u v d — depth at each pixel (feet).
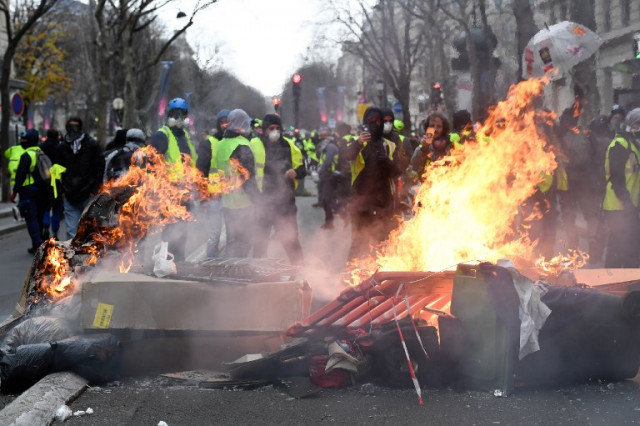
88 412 18.29
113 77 171.83
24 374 20.24
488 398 18.99
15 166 58.44
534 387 19.88
